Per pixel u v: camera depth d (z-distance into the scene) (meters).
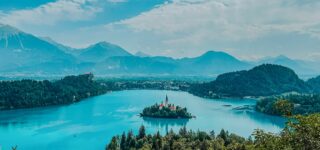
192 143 179.88
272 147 44.41
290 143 42.12
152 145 179.38
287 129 43.78
